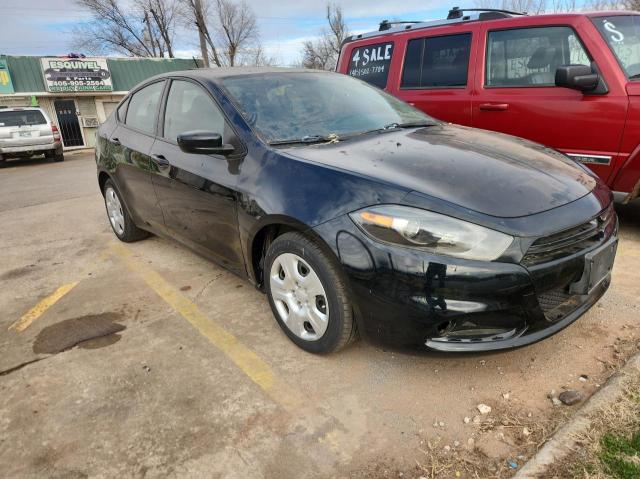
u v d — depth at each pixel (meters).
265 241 2.90
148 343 2.96
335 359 2.69
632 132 3.78
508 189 2.28
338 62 6.32
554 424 2.14
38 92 19.52
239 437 2.17
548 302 2.24
